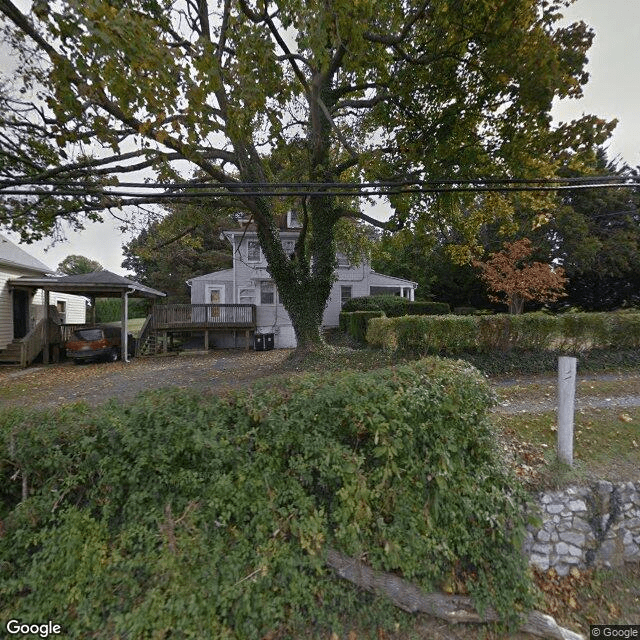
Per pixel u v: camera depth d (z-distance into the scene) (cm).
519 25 499
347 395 243
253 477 221
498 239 1928
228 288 1870
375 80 757
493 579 231
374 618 216
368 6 439
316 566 214
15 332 1282
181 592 193
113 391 752
